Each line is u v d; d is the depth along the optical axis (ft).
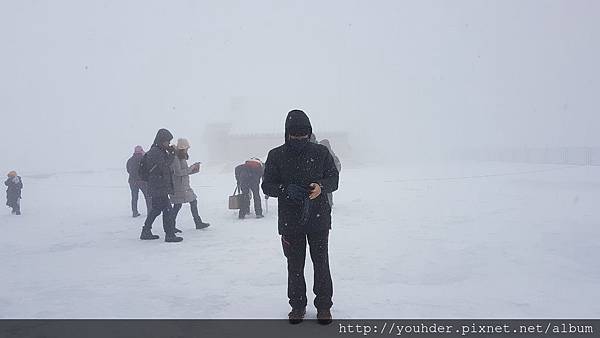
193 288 16.26
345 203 41.86
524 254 20.40
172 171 28.14
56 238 28.37
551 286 15.69
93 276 18.39
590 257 19.76
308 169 12.57
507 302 14.03
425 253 20.97
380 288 15.70
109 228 32.27
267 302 14.49
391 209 36.91
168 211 25.85
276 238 25.81
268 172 12.81
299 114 12.49
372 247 22.45
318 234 12.73
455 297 14.60
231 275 17.95
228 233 27.96
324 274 12.60
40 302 14.88
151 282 17.22
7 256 22.85
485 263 18.98
